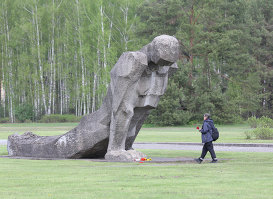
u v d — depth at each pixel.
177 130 45.38
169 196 7.04
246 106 62.62
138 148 21.12
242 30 65.81
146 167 11.58
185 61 62.78
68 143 15.11
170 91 55.00
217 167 11.52
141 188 7.90
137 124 15.55
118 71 13.57
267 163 12.75
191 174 9.91
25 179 9.20
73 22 65.81
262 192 7.41
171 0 58.44
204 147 13.39
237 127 51.62
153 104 14.10
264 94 63.81
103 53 61.06
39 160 14.49
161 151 18.89
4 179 9.21
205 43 57.53
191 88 59.50
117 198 6.90
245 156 15.80
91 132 14.71
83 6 64.94
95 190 7.70
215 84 63.94
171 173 10.12
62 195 7.21
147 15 62.81
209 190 7.63
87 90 64.56
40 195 7.22
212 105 55.34
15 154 16.78
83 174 10.02
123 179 9.12
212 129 13.36
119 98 13.59
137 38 62.75
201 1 60.44
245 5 63.53
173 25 62.91
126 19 63.06
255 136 29.81
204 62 60.72
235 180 8.88
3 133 38.94
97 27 60.66
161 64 13.42
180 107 59.38
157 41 13.16
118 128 13.97
